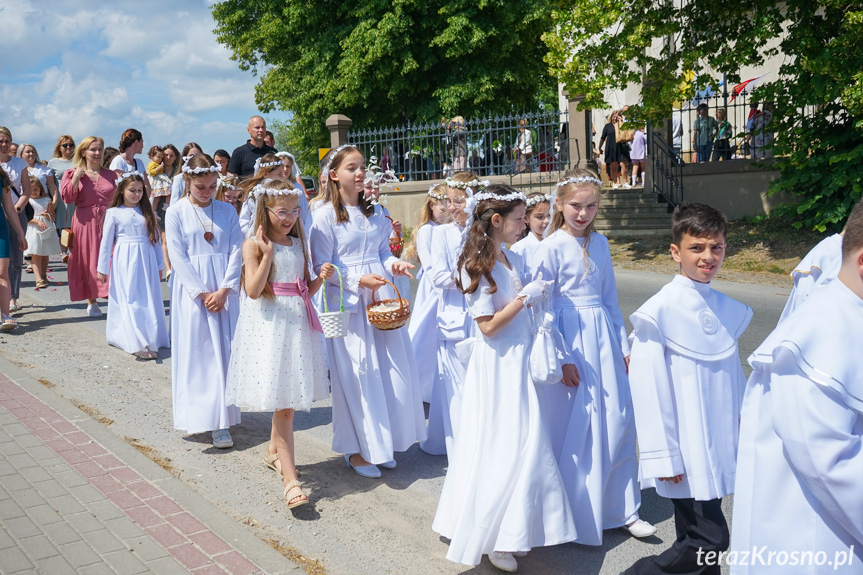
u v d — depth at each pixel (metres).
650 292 10.52
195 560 3.40
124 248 7.25
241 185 5.76
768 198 14.99
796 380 1.95
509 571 3.41
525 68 21.78
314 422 5.70
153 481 4.29
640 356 2.95
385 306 4.37
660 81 13.27
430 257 4.87
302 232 4.37
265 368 4.06
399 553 3.61
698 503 2.93
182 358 5.08
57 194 10.61
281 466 4.19
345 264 4.60
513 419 3.36
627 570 3.17
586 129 16.66
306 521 3.96
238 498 4.24
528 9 20.31
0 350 7.27
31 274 12.42
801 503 2.00
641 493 4.39
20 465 4.50
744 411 2.22
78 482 4.26
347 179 4.58
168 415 5.64
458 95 20.62
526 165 17.66
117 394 6.08
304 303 4.23
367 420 4.45
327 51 21.42
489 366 3.45
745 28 13.16
